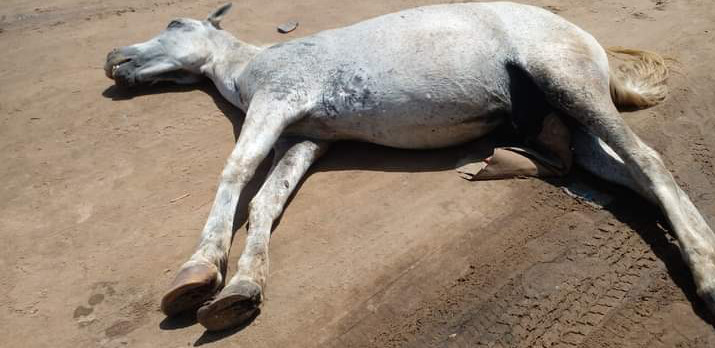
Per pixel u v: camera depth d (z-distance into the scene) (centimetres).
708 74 539
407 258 360
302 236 385
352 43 426
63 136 534
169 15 794
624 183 386
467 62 404
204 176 459
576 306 318
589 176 418
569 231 371
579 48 407
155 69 563
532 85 405
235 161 387
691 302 315
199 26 567
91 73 648
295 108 415
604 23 659
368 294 338
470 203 401
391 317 322
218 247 347
